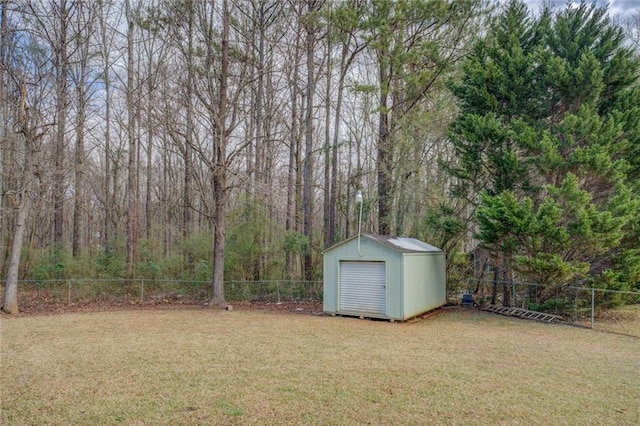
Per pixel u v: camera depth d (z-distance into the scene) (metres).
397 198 15.83
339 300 12.09
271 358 7.06
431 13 13.69
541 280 11.92
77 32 16.28
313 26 15.63
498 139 12.83
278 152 20.08
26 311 12.23
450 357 7.33
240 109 16.69
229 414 4.68
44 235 19.72
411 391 5.50
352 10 13.83
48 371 6.18
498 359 7.25
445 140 15.74
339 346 8.02
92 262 15.95
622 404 5.17
